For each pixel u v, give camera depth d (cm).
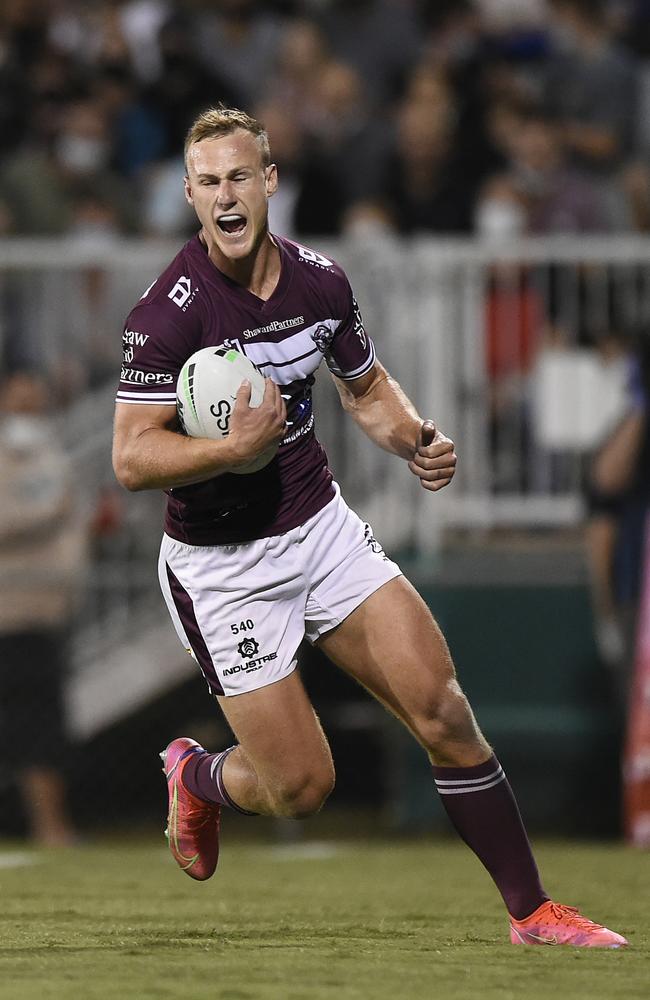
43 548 3103
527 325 3195
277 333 1516
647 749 2938
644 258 3189
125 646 3266
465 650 3219
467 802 1554
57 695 3123
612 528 2977
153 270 3234
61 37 4300
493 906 2000
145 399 1491
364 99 4156
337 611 1569
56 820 3145
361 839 3209
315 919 1828
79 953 1462
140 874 2438
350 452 3200
